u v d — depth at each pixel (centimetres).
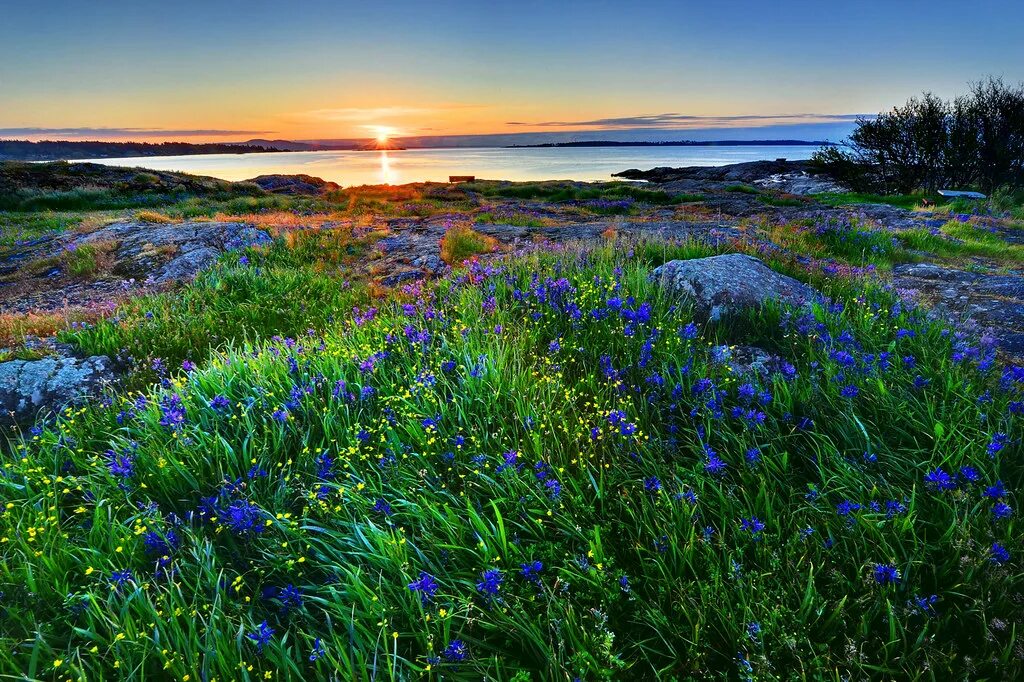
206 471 370
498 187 4194
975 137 2742
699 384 416
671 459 366
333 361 472
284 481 348
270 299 865
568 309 585
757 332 551
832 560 281
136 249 1412
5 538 306
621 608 272
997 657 232
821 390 404
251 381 460
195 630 251
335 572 285
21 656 251
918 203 2397
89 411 476
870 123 3083
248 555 312
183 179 4006
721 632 256
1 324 763
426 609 267
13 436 513
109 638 256
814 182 4444
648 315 543
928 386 409
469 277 805
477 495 335
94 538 312
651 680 245
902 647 245
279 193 4334
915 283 930
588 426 386
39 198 3020
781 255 842
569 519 312
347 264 1281
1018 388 411
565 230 1656
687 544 286
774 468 338
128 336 681
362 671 233
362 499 326
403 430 396
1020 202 2377
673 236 952
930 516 299
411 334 535
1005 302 767
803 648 244
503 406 411
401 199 3494
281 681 244
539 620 257
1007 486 315
